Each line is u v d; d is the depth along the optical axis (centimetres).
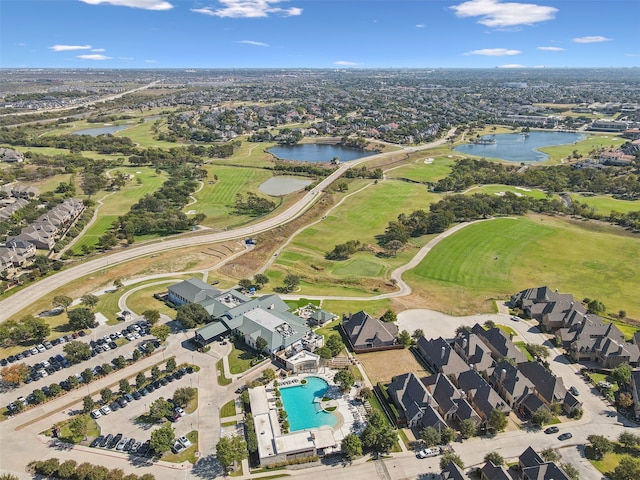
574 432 10888
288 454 10019
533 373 12488
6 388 12425
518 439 10669
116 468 9794
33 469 9725
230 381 12706
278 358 13588
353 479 9600
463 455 10175
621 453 10231
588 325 14250
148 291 17962
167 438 9988
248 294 17725
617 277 18888
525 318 16150
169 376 12838
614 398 12031
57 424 11069
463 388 12312
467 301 17362
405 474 9725
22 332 14062
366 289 18388
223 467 9850
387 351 14262
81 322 15100
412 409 11138
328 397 12100
